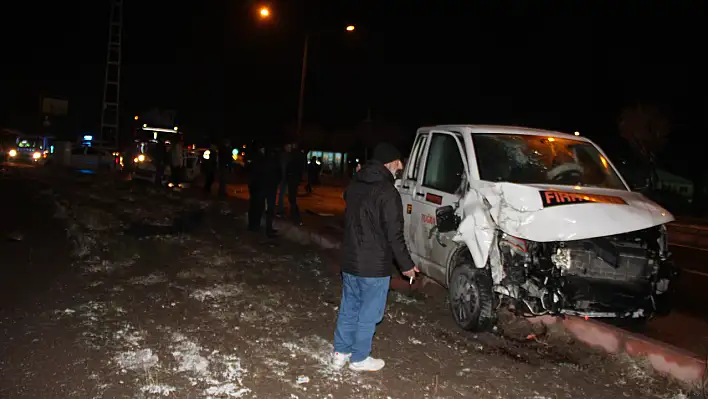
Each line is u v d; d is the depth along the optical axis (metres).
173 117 29.83
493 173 6.56
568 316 6.28
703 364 5.08
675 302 8.76
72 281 7.41
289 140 13.43
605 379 5.25
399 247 4.85
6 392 4.42
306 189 27.06
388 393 4.71
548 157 6.97
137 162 25.12
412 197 7.65
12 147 36.94
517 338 6.18
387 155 4.96
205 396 4.46
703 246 17.12
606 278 5.85
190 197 17.61
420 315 6.87
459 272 6.37
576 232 5.51
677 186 36.00
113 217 12.66
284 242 11.08
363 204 4.88
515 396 4.81
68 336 5.55
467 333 6.27
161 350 5.31
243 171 37.28
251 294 7.29
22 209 13.66
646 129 29.91
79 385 4.57
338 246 10.37
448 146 7.25
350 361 5.12
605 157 7.35
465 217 6.16
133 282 7.51
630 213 5.80
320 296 7.41
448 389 4.86
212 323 6.14
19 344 5.32
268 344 5.62
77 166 35.22
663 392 5.02
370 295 4.96
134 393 4.46
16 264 8.12
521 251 5.70
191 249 9.71
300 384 4.79
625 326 7.00
